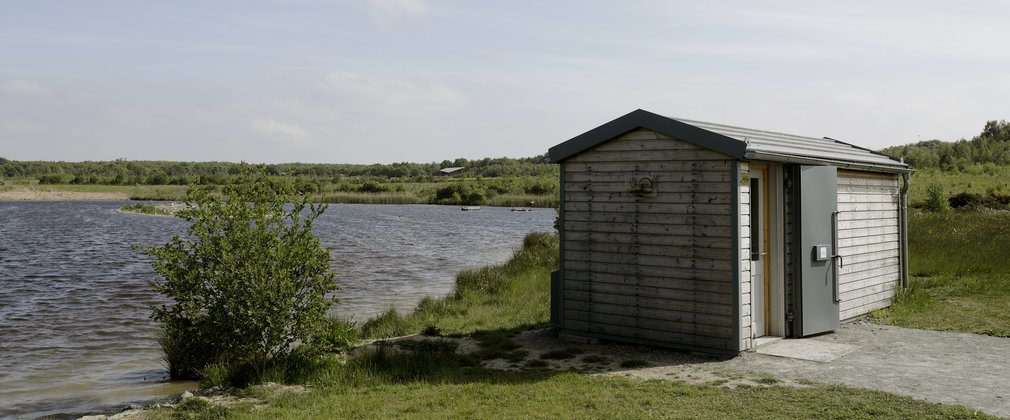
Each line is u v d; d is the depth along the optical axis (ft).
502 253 96.84
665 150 29.45
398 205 315.78
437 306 45.39
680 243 29.07
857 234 36.37
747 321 28.30
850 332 32.83
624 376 25.73
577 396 23.02
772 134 36.35
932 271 51.72
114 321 47.39
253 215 28.17
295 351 28.32
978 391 22.77
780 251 31.22
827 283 32.35
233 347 27.89
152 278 71.72
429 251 100.58
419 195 340.39
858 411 20.67
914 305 38.34
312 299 28.68
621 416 20.68
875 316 36.73
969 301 40.63
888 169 37.99
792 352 28.71
